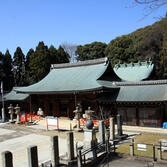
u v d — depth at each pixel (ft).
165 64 164.35
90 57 260.83
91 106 91.40
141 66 147.64
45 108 109.60
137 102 75.20
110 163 40.70
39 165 40.75
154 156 40.42
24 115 94.07
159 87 78.07
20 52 221.66
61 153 48.73
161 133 64.59
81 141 58.95
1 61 199.21
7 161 28.12
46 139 63.82
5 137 69.62
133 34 213.25
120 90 85.87
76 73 107.14
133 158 42.68
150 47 180.86
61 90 90.22
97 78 90.89
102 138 51.78
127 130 71.92
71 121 90.68
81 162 37.81
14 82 211.82
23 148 55.31
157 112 73.36
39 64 185.68
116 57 206.80
